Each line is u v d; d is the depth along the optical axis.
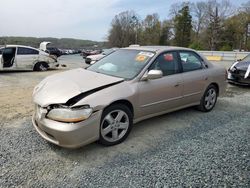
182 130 4.18
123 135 3.64
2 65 11.06
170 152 3.36
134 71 3.95
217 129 4.26
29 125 4.20
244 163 3.09
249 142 3.73
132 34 79.94
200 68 5.04
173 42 70.75
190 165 3.02
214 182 2.68
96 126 3.20
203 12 65.94
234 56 26.72
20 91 7.07
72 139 3.00
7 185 2.55
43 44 26.06
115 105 3.46
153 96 3.99
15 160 3.03
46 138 3.21
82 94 3.21
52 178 2.70
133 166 2.98
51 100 3.12
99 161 3.08
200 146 3.56
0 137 3.68
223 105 5.95
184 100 4.65
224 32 57.31
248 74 7.93
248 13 56.47
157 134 3.98
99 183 2.63
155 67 4.11
